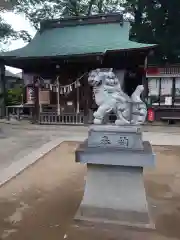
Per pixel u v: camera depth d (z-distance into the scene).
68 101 14.33
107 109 3.78
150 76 14.38
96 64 13.55
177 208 4.15
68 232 3.42
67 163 6.80
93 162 3.52
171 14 16.95
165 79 14.48
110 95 3.79
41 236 3.33
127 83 14.38
